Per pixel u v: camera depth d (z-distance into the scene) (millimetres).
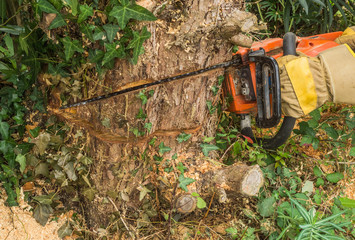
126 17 1374
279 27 3510
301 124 2416
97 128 1708
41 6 1371
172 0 1477
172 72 1639
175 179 1823
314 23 3480
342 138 2557
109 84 1599
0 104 1801
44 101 1816
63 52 1574
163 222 1913
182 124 1815
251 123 2547
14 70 1729
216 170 1859
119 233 1849
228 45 1747
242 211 2105
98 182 1812
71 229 1868
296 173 2387
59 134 1842
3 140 1778
